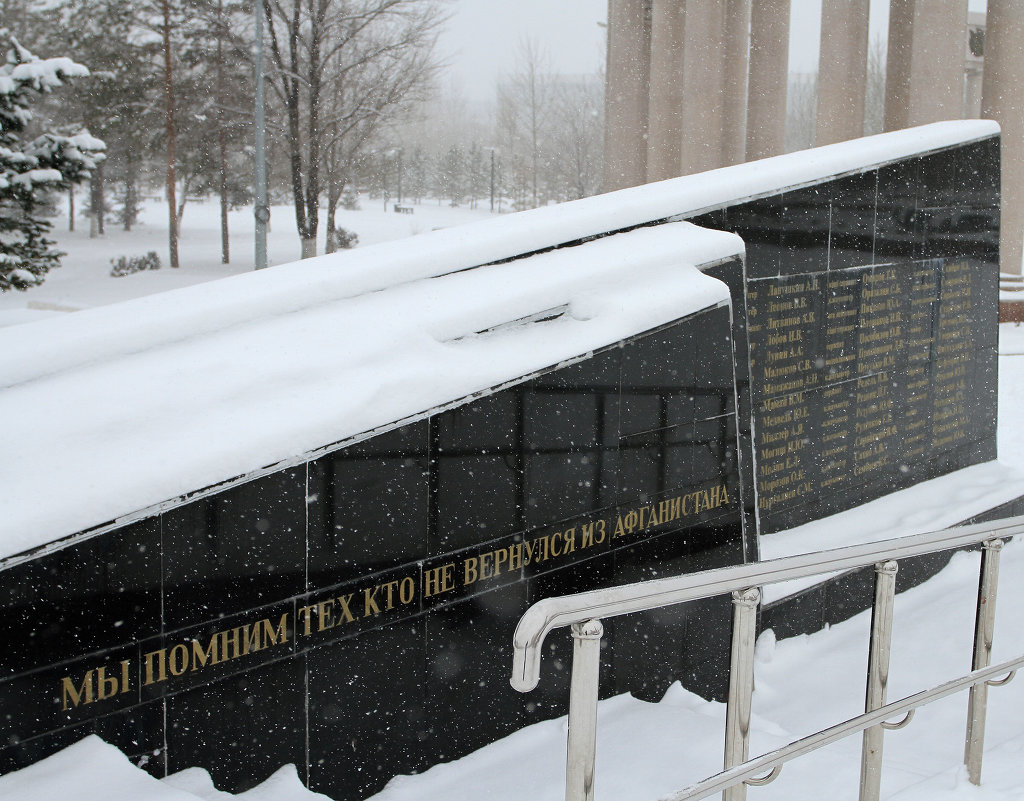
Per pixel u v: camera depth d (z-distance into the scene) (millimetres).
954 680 3277
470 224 5402
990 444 8711
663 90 20594
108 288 30625
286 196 57844
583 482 4508
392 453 3771
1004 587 6660
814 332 6789
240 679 3436
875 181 7070
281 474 3461
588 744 2227
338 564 3658
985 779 3418
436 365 4020
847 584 6375
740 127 21062
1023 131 20328
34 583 2947
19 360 3777
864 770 3129
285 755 3584
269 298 4324
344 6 30812
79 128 35562
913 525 6984
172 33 37125
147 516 3160
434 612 3992
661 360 4805
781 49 20828
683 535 5062
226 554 3357
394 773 3932
